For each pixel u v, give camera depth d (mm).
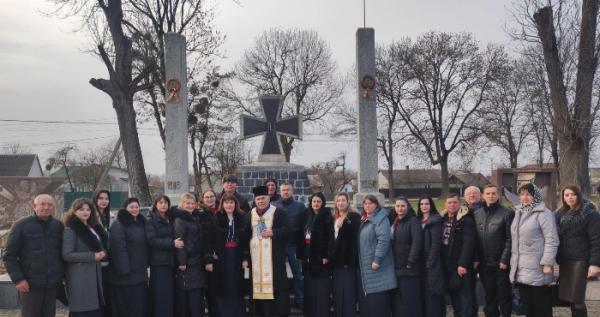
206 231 6984
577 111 12195
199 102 24312
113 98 16766
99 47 16484
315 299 7090
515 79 29922
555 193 13391
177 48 14211
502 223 6844
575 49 12242
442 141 33438
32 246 5980
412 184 65688
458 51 32031
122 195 37781
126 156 16938
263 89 35844
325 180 50188
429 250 6781
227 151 37188
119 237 6504
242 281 7094
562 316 7863
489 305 7012
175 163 14062
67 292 6246
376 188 13984
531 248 6383
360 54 14219
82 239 6176
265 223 7164
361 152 14078
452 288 6816
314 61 36125
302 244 7320
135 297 6582
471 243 6816
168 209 6984
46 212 6105
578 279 6281
